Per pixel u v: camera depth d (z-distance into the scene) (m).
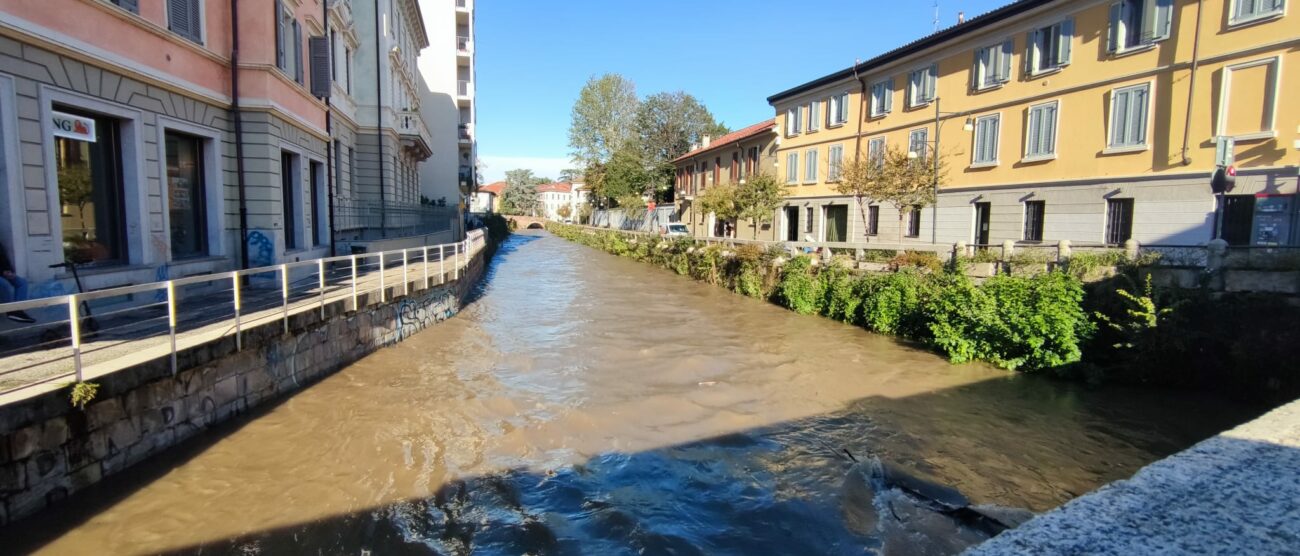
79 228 9.46
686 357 12.88
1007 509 6.62
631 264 35.81
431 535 5.89
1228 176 13.42
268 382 8.88
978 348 12.55
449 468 7.27
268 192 13.34
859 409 9.79
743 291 22.31
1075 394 10.48
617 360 12.59
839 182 24.70
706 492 6.91
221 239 12.62
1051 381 11.23
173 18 11.14
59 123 8.80
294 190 15.49
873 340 14.62
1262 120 15.34
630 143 58.56
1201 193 16.41
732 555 5.70
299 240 15.57
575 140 64.69
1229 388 10.13
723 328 16.09
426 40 37.53
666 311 18.78
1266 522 1.47
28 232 8.27
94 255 9.73
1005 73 21.89
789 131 34.66
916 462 7.86
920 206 22.31
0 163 7.91
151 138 10.59
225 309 9.88
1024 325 11.62
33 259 8.34
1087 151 19.20
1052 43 20.30
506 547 5.75
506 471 7.27
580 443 8.17
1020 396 10.43
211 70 12.28
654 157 58.66
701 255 26.92
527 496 6.69
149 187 10.55
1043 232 20.53
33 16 8.15
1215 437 2.09
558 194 137.12
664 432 8.65
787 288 19.09
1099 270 11.84
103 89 9.48
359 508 6.29
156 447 6.79
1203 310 10.34
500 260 38.19
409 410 9.09
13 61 8.01
